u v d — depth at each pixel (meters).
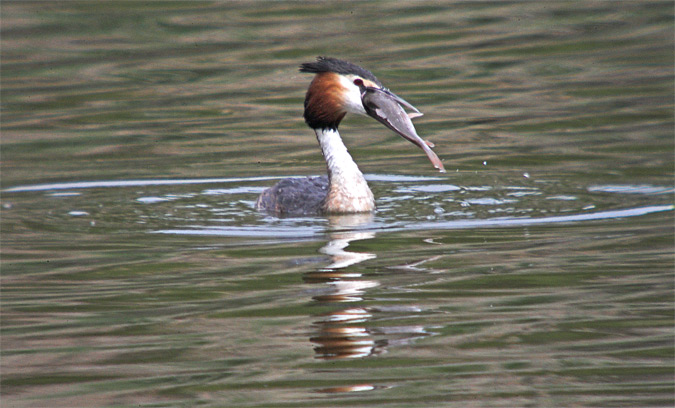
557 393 7.14
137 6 26.22
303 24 24.23
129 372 7.64
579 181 14.04
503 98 18.61
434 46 22.05
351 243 11.09
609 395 7.10
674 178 13.98
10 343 8.27
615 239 10.95
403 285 9.49
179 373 7.62
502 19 24.36
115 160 15.82
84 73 20.97
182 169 15.34
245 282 9.71
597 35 22.69
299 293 9.33
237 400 7.11
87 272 10.20
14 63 21.62
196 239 11.49
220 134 17.19
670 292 9.14
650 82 19.19
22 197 13.80
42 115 18.33
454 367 7.65
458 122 17.38
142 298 9.31
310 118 13.04
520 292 9.24
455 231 11.55
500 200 13.16
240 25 24.22
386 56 21.31
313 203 12.95
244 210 13.07
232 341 8.20
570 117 17.38
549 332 8.28
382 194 13.78
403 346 8.06
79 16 25.31
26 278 10.02
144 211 13.04
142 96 19.36
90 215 12.82
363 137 17.19
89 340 8.32
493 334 8.26
